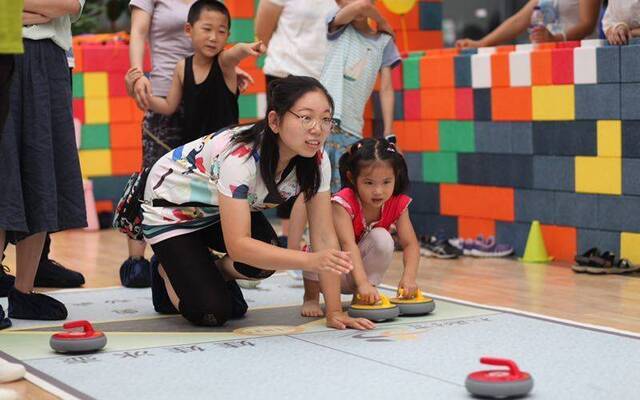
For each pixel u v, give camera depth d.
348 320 4.12
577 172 5.97
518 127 6.30
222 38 5.17
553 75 6.05
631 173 5.68
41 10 4.21
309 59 5.79
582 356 3.55
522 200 6.32
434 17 8.02
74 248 7.05
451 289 5.13
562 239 6.11
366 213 4.49
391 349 3.70
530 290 5.06
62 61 4.39
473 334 3.94
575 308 4.56
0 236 4.21
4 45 3.38
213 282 4.19
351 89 5.82
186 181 4.17
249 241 3.88
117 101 8.49
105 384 3.29
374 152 4.32
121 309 4.70
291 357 3.61
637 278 5.39
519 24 7.01
